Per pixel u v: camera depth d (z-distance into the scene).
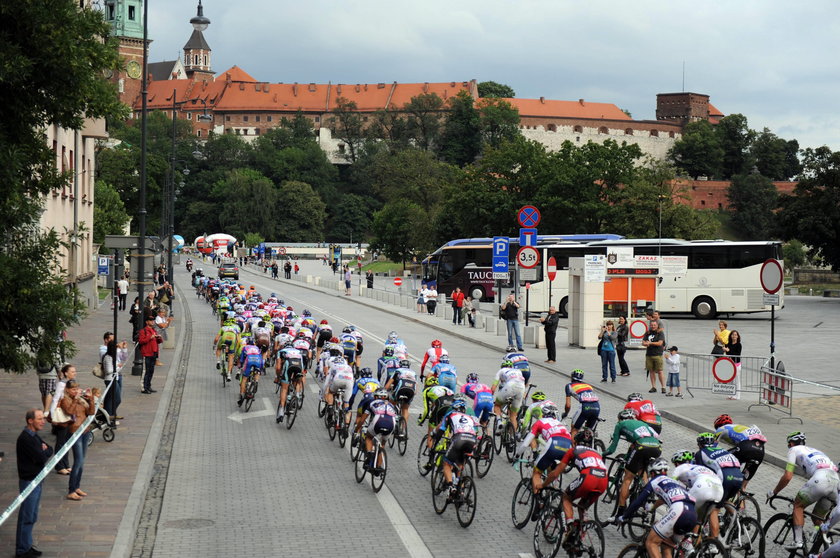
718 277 77.44
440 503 20.75
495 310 75.69
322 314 82.62
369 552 17.88
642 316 57.22
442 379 28.11
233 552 17.75
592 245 81.50
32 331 20.19
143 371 41.25
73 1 20.45
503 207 130.00
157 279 108.31
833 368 47.16
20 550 16.42
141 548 17.98
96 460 24.80
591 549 16.59
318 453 27.11
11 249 20.20
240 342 41.00
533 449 19.94
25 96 19.89
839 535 16.55
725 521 17.66
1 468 23.73
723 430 19.81
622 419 19.77
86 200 84.62
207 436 29.50
